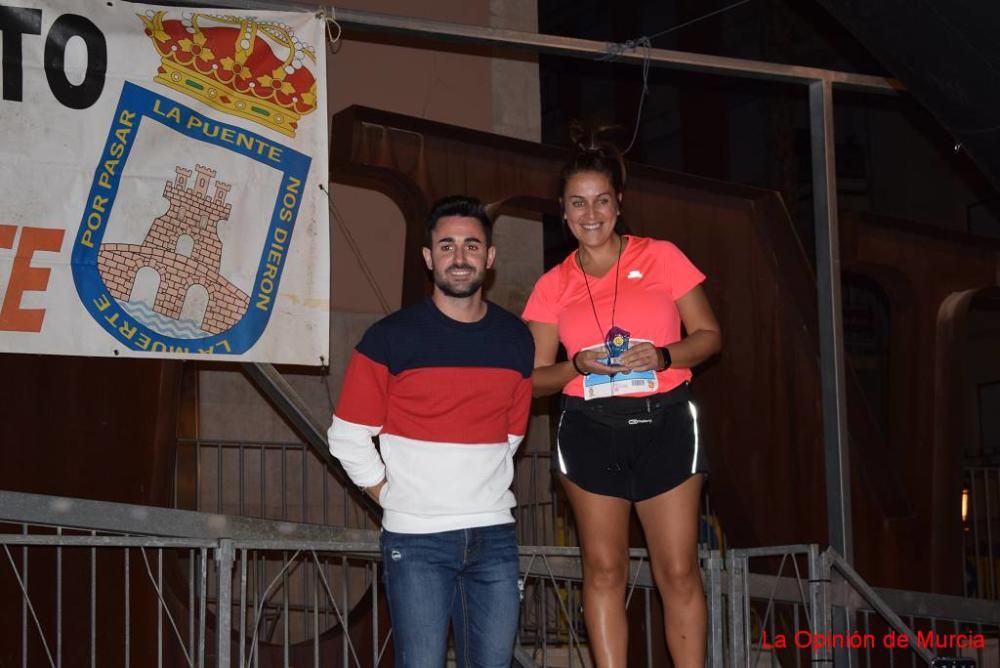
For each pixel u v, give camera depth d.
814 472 7.25
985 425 17.47
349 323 9.08
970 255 7.94
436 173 6.83
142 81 4.49
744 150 18.78
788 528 7.17
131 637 5.88
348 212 9.18
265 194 4.65
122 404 5.90
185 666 5.96
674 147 19.89
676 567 3.95
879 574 7.39
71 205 4.35
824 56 17.66
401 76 9.48
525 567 5.49
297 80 4.71
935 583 7.56
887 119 18.19
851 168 18.45
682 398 3.99
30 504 4.93
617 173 4.11
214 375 8.70
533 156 7.15
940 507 7.65
